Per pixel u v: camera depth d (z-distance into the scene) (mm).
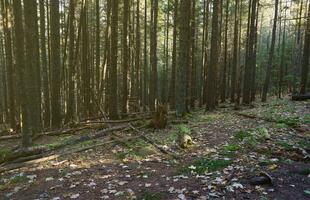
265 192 5539
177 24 24953
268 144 8477
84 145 10562
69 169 8172
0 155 9586
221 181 6113
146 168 7695
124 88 17984
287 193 5484
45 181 7434
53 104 15461
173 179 6664
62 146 10586
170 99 24812
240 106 21234
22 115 10562
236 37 26188
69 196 6344
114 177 7234
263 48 50031
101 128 13992
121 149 9734
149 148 9305
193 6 21297
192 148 8977
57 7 14945
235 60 26625
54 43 15102
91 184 6844
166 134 11156
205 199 5488
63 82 20938
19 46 10164
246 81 22109
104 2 28922
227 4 25953
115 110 15812
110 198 6074
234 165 7020
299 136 9258
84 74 20516
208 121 13773
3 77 28062
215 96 23812
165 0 30562
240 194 5551
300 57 33719
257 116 13875
